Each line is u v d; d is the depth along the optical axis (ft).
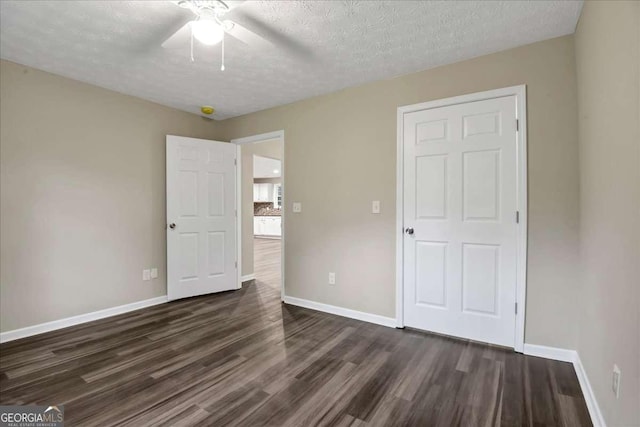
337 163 10.64
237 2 5.68
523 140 7.66
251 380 6.55
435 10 6.32
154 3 6.05
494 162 8.09
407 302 9.40
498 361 7.34
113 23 6.72
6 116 8.39
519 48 7.74
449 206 8.71
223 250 13.37
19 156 8.61
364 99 10.06
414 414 5.49
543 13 6.43
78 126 9.73
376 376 6.70
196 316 10.44
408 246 9.34
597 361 5.37
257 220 37.24
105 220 10.34
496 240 8.09
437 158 8.87
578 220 7.10
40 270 8.98
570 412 5.52
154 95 10.99
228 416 5.41
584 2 6.04
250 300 12.29
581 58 6.50
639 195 3.63
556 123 7.34
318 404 5.76
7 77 8.41
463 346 8.13
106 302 10.37
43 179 9.04
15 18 6.51
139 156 11.24
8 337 8.40
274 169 30.48
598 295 5.39
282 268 12.12
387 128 9.64
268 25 6.81
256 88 10.40
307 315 10.58
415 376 6.70
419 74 9.12
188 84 10.06
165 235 12.05
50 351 7.84
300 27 6.89
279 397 5.97
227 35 7.09
